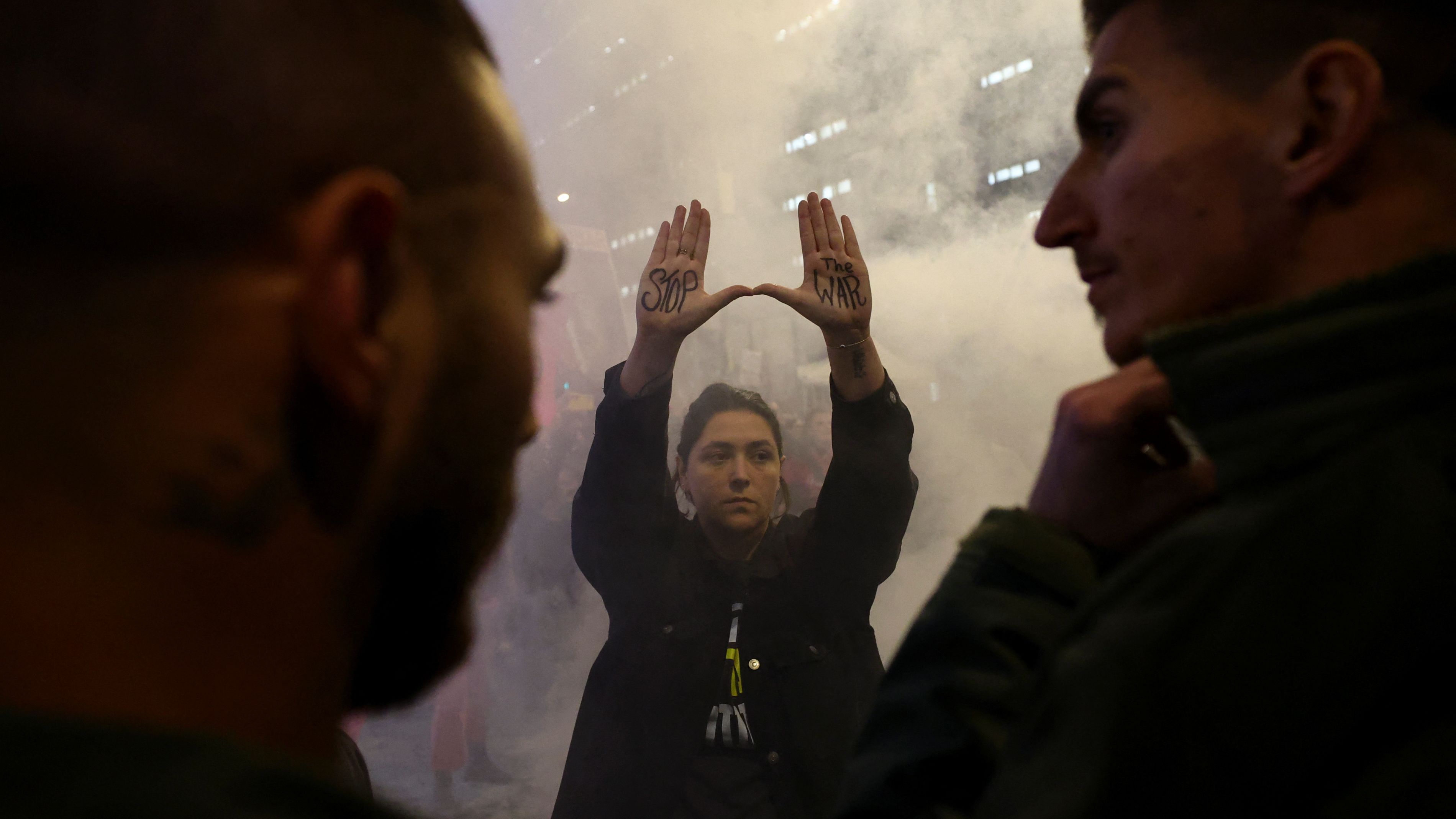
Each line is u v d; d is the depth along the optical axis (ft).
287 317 0.80
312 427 0.83
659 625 5.47
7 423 0.71
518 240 1.09
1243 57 1.61
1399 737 1.23
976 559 2.18
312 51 0.87
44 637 0.68
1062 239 1.87
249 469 0.77
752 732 5.29
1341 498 1.33
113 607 0.71
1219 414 1.51
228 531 0.76
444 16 1.05
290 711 0.83
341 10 0.91
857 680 5.45
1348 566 1.29
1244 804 1.26
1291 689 1.27
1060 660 1.49
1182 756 1.29
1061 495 2.09
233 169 0.79
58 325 0.72
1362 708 1.24
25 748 0.58
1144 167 1.68
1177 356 1.55
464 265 0.99
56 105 0.74
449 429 0.98
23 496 0.70
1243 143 1.60
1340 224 1.54
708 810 5.17
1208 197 1.61
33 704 0.67
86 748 0.59
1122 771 1.31
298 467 0.82
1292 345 1.44
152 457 0.73
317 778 0.67
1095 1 1.91
